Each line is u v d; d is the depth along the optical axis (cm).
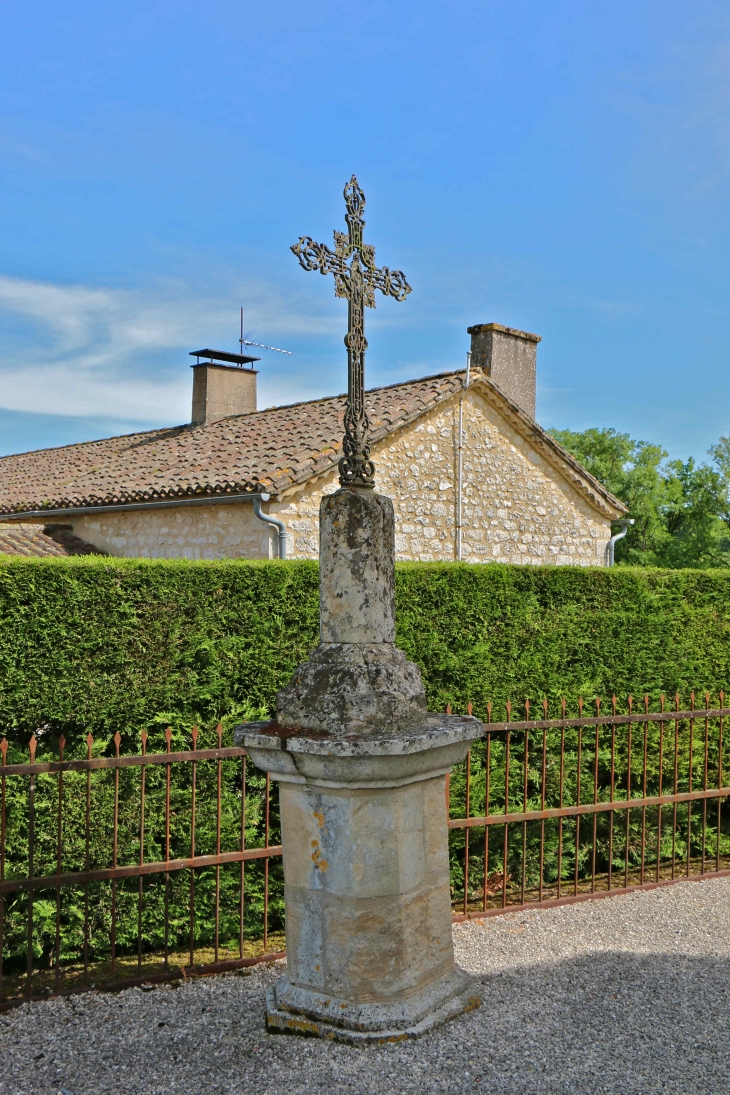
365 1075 365
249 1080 370
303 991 408
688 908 613
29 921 469
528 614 700
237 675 589
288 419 1502
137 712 559
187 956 562
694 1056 395
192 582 580
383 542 412
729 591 807
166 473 1338
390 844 394
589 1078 371
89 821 485
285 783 408
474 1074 368
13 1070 396
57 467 1862
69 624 543
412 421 1295
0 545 1330
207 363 1811
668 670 769
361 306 426
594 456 4347
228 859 514
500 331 1581
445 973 427
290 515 1121
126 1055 406
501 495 1432
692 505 4306
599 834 743
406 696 398
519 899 665
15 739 545
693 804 786
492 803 685
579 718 627
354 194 430
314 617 616
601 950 527
